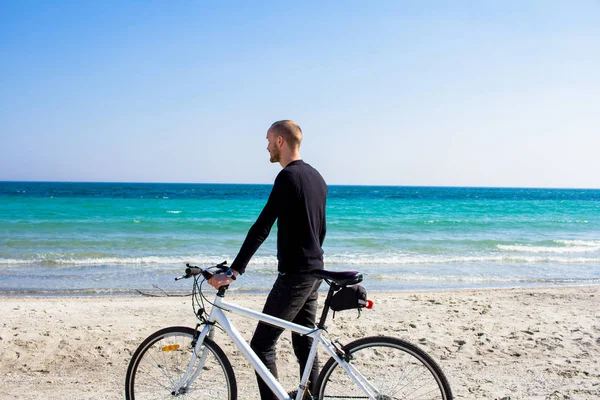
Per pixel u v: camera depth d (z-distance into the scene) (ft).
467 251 53.11
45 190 256.93
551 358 16.42
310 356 9.69
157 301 26.25
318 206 10.34
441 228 79.71
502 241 61.82
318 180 10.50
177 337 10.57
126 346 17.13
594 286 33.40
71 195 190.39
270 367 10.18
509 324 20.95
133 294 29.53
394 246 55.67
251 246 9.86
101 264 41.50
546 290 30.73
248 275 36.55
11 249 49.67
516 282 36.55
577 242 61.98
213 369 10.98
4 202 130.72
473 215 112.68
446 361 16.10
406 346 9.30
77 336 18.15
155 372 10.66
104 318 21.43
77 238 58.59
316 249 10.21
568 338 18.79
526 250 55.06
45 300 26.45
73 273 37.01
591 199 284.61
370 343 9.48
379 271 40.04
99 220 81.10
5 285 32.12
